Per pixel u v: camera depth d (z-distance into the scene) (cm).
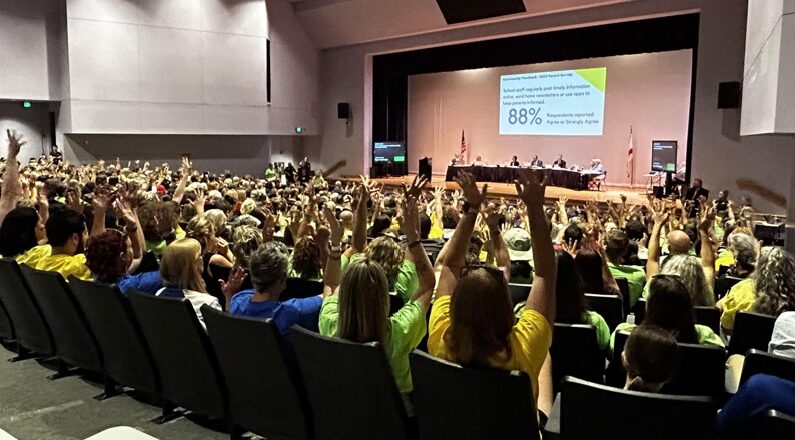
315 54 2266
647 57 1858
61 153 1858
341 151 2258
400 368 257
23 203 487
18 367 406
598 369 300
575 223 627
